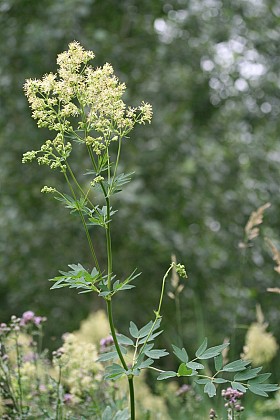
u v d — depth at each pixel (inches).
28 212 404.2
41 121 115.5
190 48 425.1
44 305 413.7
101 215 116.0
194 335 402.0
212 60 428.8
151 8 422.3
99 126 114.6
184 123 417.7
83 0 380.5
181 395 195.8
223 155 410.9
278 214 425.7
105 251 409.4
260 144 431.2
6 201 402.3
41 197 402.0
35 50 388.2
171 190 404.2
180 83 418.3
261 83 437.4
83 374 167.8
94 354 169.2
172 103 421.7
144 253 406.3
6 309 426.6
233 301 402.3
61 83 114.9
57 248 408.5
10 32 391.2
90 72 115.0
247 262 415.8
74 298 414.9
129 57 413.1
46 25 381.7
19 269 407.2
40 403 166.7
